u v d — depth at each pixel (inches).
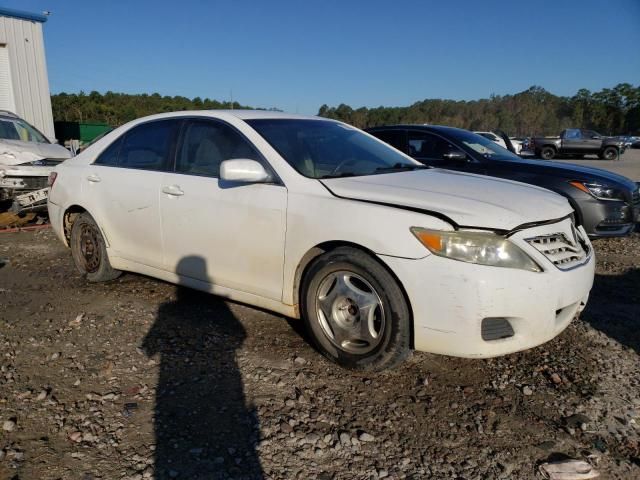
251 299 141.2
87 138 916.0
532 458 97.1
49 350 136.3
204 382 120.3
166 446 97.0
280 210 130.5
